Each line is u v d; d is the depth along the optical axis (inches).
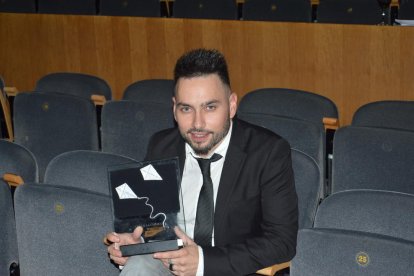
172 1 278.8
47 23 232.1
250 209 92.9
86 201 97.4
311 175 107.4
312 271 84.7
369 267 80.4
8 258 106.7
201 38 212.1
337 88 197.8
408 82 188.9
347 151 123.9
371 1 235.1
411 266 77.8
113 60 227.0
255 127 96.4
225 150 93.8
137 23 220.1
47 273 102.3
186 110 87.3
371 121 140.3
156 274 87.8
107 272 98.4
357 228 92.7
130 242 86.2
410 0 233.1
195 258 87.0
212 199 93.0
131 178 86.5
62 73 180.9
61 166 112.5
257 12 250.2
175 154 96.9
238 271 88.7
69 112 151.0
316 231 84.1
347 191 95.0
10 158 117.7
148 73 223.6
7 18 236.5
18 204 102.0
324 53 196.7
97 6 289.0
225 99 87.4
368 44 190.5
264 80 206.8
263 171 92.1
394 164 120.2
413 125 137.5
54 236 100.2
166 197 86.4
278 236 90.4
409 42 185.9
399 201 91.2
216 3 258.2
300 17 244.7
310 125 127.9
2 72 242.8
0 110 165.2
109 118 147.8
